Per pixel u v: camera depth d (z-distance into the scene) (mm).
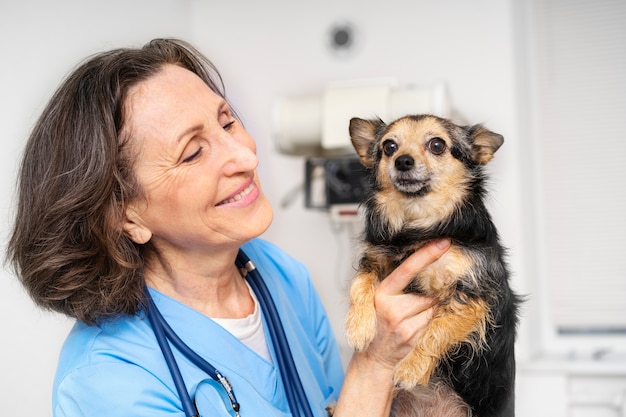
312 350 1700
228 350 1429
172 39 1560
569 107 3777
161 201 1342
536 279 3762
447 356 1630
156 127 1317
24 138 2662
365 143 2031
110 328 1381
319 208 3363
